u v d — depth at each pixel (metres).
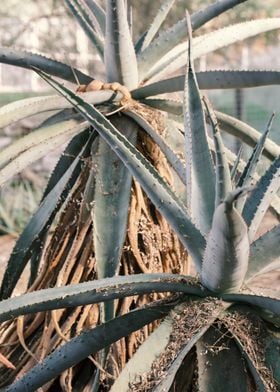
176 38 2.20
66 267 1.94
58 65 2.18
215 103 7.71
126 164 1.56
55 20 8.13
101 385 1.83
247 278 1.52
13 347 1.95
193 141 1.58
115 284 1.45
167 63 2.23
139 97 2.14
